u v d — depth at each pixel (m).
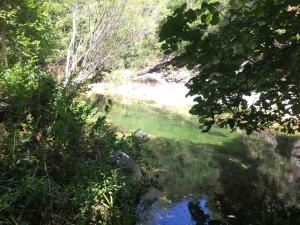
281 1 3.27
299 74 3.75
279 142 11.26
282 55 3.65
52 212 3.80
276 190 6.91
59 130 4.66
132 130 12.08
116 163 5.72
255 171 8.12
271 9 3.32
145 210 5.27
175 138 11.56
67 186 4.09
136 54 25.14
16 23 12.12
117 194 4.78
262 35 3.44
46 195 3.76
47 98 5.51
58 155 4.56
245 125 4.87
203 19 3.43
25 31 13.02
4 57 10.60
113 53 18.12
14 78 5.43
